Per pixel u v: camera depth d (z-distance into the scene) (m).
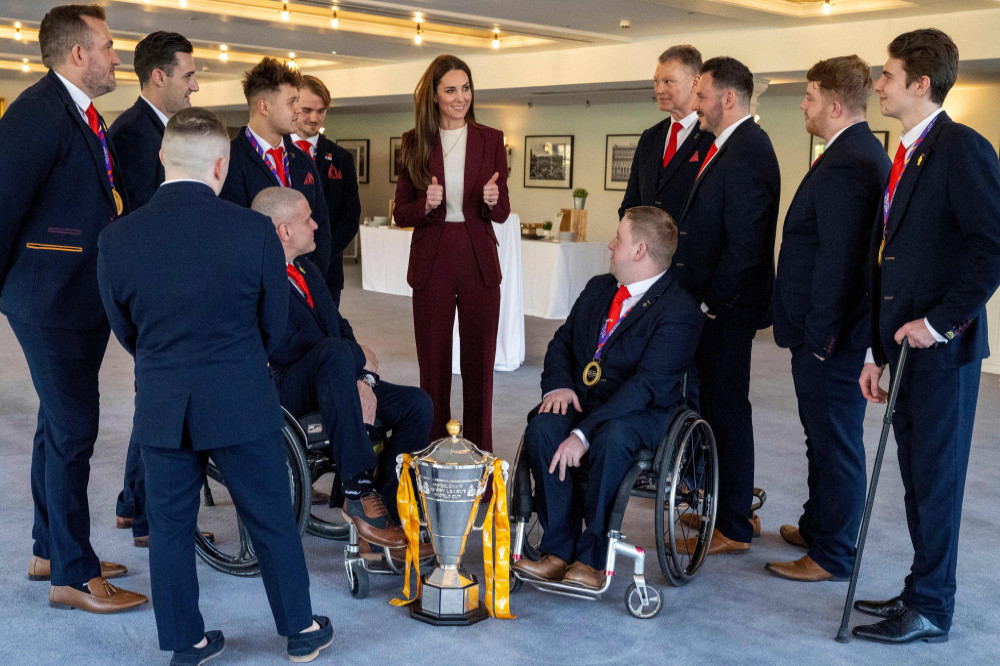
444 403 4.07
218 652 2.52
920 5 7.62
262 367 2.37
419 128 3.85
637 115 13.48
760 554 3.45
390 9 8.48
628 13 8.43
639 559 2.86
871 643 2.73
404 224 3.95
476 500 2.79
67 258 2.68
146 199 3.17
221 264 2.25
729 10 7.93
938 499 2.66
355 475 2.94
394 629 2.77
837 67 2.99
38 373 2.72
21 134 2.56
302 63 13.12
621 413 2.98
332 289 4.91
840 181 2.93
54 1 8.25
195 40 10.50
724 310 3.31
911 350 2.64
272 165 3.68
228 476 2.38
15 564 3.17
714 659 2.61
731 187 3.24
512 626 2.81
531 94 11.86
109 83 2.82
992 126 10.74
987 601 3.05
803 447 4.96
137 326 2.32
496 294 4.01
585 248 8.77
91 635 2.69
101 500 3.85
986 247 2.44
